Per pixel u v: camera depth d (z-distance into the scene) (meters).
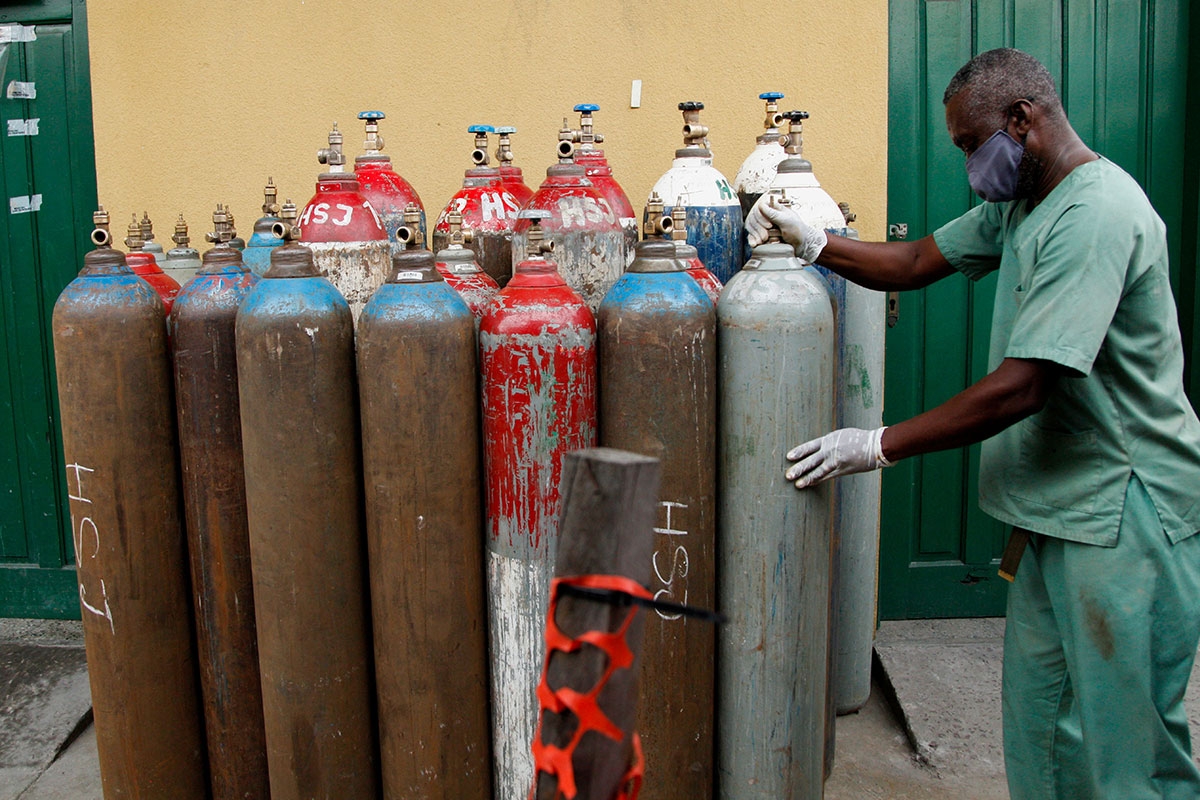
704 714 1.62
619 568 0.81
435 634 1.58
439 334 1.51
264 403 1.54
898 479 2.78
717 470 1.60
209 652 1.78
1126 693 1.57
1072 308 1.46
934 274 1.89
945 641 2.71
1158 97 2.65
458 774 1.64
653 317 1.50
